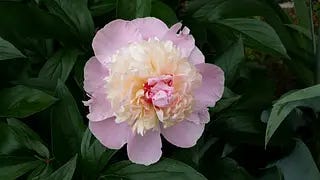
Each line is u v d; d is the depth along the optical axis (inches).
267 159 40.5
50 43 40.3
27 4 38.0
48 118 37.5
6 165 34.2
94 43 32.8
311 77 42.4
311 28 41.9
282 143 38.8
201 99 33.2
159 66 31.4
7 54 34.8
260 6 42.8
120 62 31.7
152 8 38.2
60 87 34.6
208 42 43.4
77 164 34.2
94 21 41.3
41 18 37.6
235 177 37.8
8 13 37.0
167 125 32.0
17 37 37.5
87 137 33.7
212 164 38.2
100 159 33.6
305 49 42.8
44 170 34.0
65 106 34.6
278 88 48.6
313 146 41.0
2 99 35.1
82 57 38.1
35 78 37.5
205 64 33.0
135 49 31.9
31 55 40.1
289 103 36.4
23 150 34.9
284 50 39.4
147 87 31.4
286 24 42.8
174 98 31.3
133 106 31.4
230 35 40.7
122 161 34.0
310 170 38.0
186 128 33.2
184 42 33.2
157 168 33.3
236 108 39.4
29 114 34.3
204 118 33.4
